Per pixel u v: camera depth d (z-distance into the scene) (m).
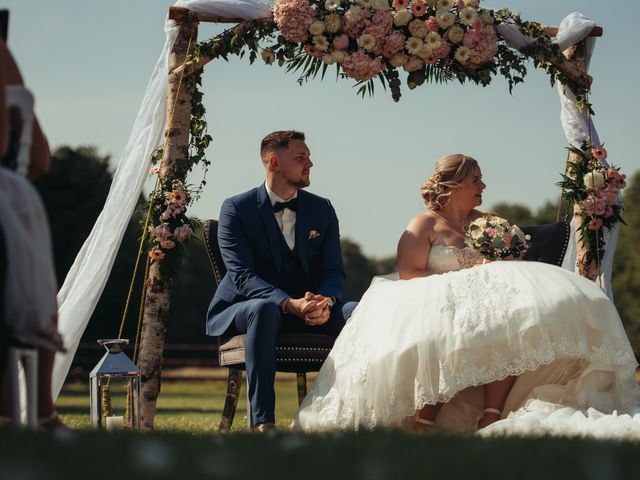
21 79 3.76
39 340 3.18
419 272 6.27
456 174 6.43
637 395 5.54
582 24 7.64
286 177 6.62
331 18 7.06
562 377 5.64
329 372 5.86
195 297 45.38
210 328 6.38
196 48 6.88
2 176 3.24
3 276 3.15
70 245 33.81
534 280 5.52
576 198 7.48
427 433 3.71
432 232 6.38
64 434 2.95
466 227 6.35
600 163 7.55
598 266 7.51
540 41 7.48
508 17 7.46
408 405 5.51
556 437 3.44
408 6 7.29
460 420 5.68
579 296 5.45
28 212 3.24
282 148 6.62
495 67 7.50
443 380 5.36
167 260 6.72
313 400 5.84
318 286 6.70
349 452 2.59
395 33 7.19
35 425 3.39
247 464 2.25
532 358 5.32
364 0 7.11
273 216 6.64
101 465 2.12
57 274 33.47
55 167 34.38
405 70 7.31
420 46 7.20
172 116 6.90
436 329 5.43
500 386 5.50
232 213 6.62
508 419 5.24
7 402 3.53
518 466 2.32
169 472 2.03
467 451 2.70
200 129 6.94
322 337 6.27
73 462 2.14
